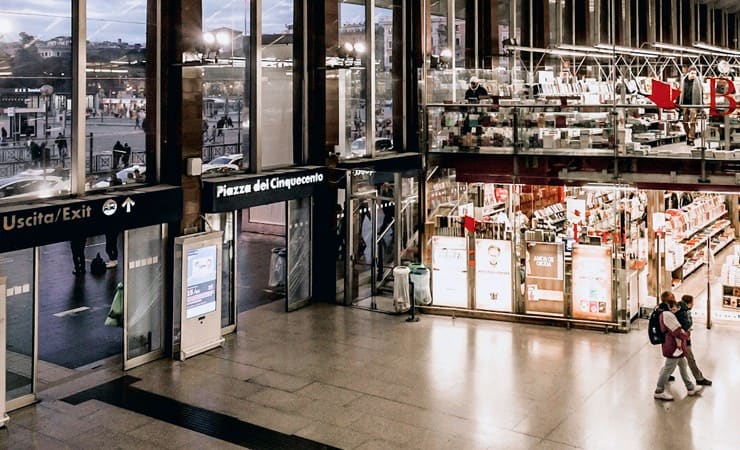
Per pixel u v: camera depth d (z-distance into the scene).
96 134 11.92
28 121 10.97
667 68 21.06
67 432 9.74
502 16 20.48
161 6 12.57
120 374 11.86
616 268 14.06
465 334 14.05
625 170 14.32
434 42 18.78
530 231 14.70
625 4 23.81
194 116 12.87
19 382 10.68
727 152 13.65
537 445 9.39
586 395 11.02
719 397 10.89
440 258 15.30
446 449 9.29
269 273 18.86
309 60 15.89
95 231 11.23
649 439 9.53
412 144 18.73
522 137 15.02
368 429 9.88
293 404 10.70
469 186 15.50
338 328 14.41
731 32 29.56
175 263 12.53
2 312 9.83
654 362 12.45
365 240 16.66
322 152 16.02
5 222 10.05
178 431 9.79
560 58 20.97
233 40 14.27
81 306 15.51
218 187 13.18
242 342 13.55
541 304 14.66
